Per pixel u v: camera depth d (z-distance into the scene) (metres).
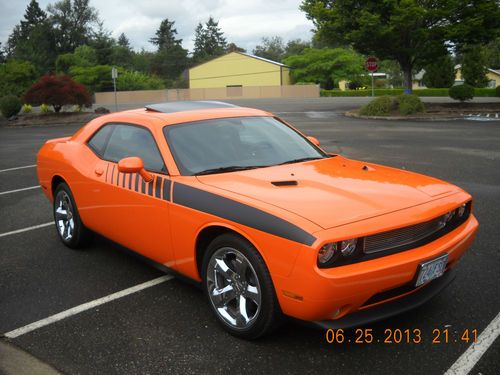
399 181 3.72
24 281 4.61
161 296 4.18
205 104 4.98
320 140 14.31
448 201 3.46
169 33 117.44
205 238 3.64
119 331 3.60
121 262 5.04
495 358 3.07
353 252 2.96
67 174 5.18
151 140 4.26
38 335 3.58
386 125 18.39
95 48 77.38
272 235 3.02
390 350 3.21
